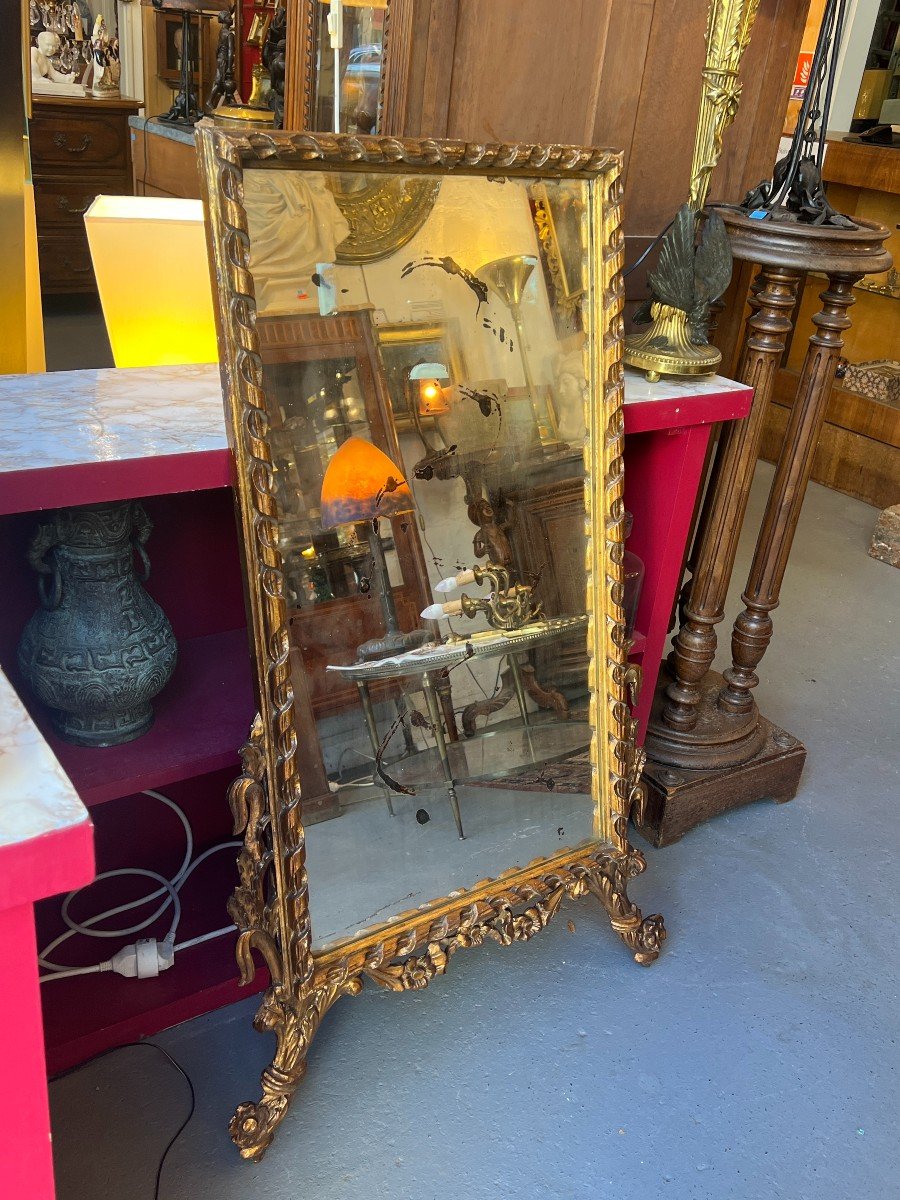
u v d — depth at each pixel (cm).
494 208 126
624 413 145
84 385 136
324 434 118
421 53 171
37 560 118
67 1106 132
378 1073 140
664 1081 142
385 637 127
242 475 110
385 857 132
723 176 224
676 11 195
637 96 200
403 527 126
